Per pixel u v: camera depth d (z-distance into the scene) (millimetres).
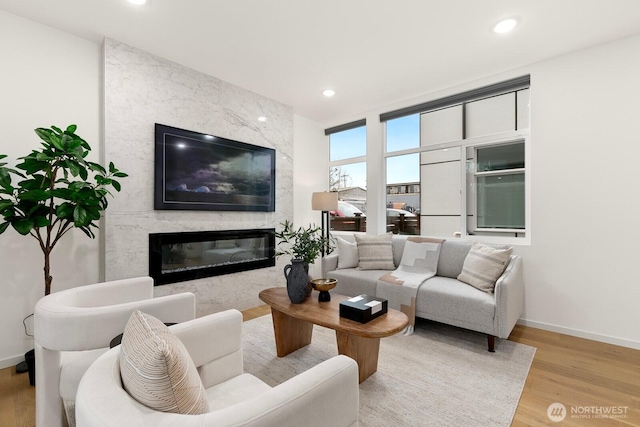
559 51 2766
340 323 1900
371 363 2102
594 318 2684
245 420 697
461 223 3639
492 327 2428
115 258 2611
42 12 2232
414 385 1986
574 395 1876
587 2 2111
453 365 2248
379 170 4309
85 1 2107
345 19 2322
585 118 2723
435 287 2803
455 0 2107
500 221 3416
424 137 4000
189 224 3105
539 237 2949
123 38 2586
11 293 2256
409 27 2420
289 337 2436
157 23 2375
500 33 2494
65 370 1415
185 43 2662
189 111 3096
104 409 684
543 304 2930
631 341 2518
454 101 3598
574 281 2773
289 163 4164
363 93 3756
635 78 2516
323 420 868
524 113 3248
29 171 2031
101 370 851
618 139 2580
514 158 3322
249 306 3633
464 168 3623
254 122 3721
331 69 3137
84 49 2576
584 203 2727
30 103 2320
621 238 2568
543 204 2928
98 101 2648
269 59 2936
